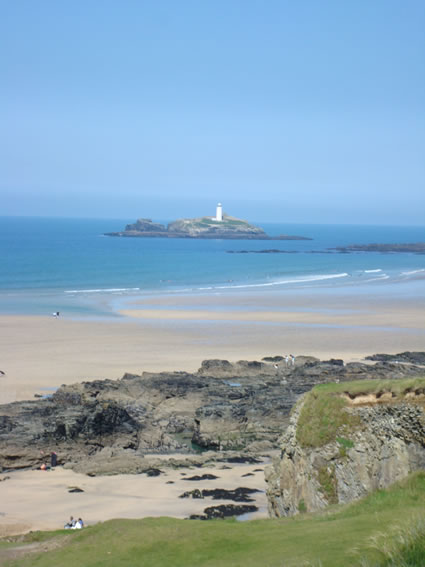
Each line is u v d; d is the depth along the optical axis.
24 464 46.03
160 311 118.81
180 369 75.56
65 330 98.31
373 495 22.12
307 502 28.97
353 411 29.12
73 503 37.84
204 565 17.88
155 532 21.73
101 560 19.91
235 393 62.97
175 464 47.06
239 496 39.34
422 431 26.72
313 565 15.22
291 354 84.31
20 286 153.25
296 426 31.09
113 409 54.22
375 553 15.23
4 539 28.03
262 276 191.12
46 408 54.75
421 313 120.19
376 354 82.88
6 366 74.88
